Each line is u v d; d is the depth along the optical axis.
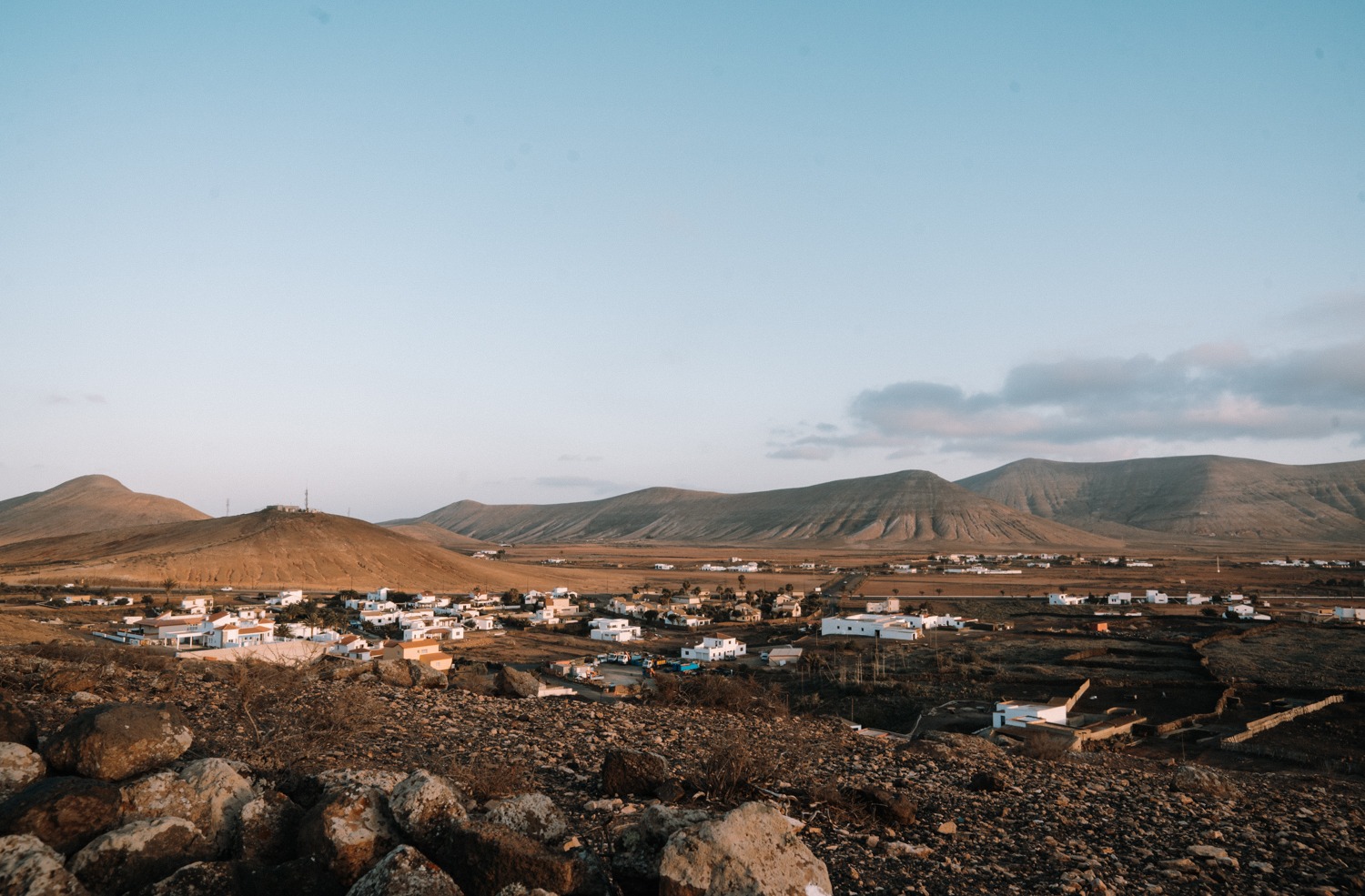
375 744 14.88
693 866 7.71
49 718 14.58
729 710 27.34
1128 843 12.91
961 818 13.39
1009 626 126.81
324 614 127.56
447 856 7.96
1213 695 71.75
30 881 6.93
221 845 8.52
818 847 10.75
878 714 65.75
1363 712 63.00
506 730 17.69
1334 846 14.26
